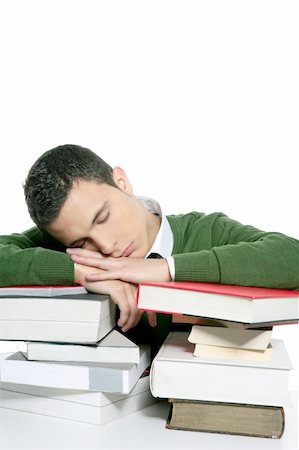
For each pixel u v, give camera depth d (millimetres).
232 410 1065
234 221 1494
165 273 1184
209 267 1168
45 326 1127
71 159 1328
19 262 1219
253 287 1167
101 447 1006
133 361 1111
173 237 1504
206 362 1066
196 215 1591
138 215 1377
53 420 1126
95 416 1100
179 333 1303
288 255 1201
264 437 1058
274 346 1223
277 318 1063
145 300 1107
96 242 1305
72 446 1011
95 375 1084
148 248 1430
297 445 1022
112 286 1180
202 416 1073
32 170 1343
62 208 1278
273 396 1054
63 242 1337
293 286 1198
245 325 1041
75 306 1113
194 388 1071
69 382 1099
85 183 1303
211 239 1483
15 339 1140
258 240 1286
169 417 1104
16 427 1093
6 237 1469
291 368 1048
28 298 1130
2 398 1193
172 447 1009
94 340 1109
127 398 1151
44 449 998
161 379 1080
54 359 1129
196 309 1066
